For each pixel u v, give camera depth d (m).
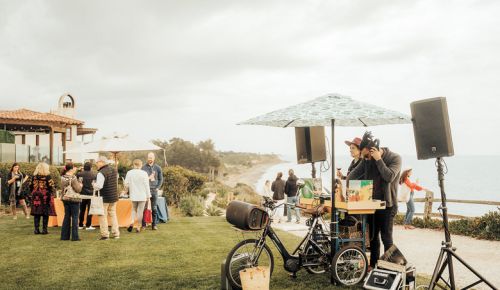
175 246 9.37
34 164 18.97
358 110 6.06
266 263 6.46
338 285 6.19
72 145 38.91
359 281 6.31
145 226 12.38
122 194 13.17
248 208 5.91
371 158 6.65
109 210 10.48
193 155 88.19
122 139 14.12
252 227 5.94
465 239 11.37
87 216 12.04
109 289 6.07
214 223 14.05
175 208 22.97
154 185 12.11
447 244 5.62
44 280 6.55
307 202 6.92
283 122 7.64
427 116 5.88
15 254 8.47
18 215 15.63
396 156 6.50
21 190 14.47
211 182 62.00
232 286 5.85
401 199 13.70
